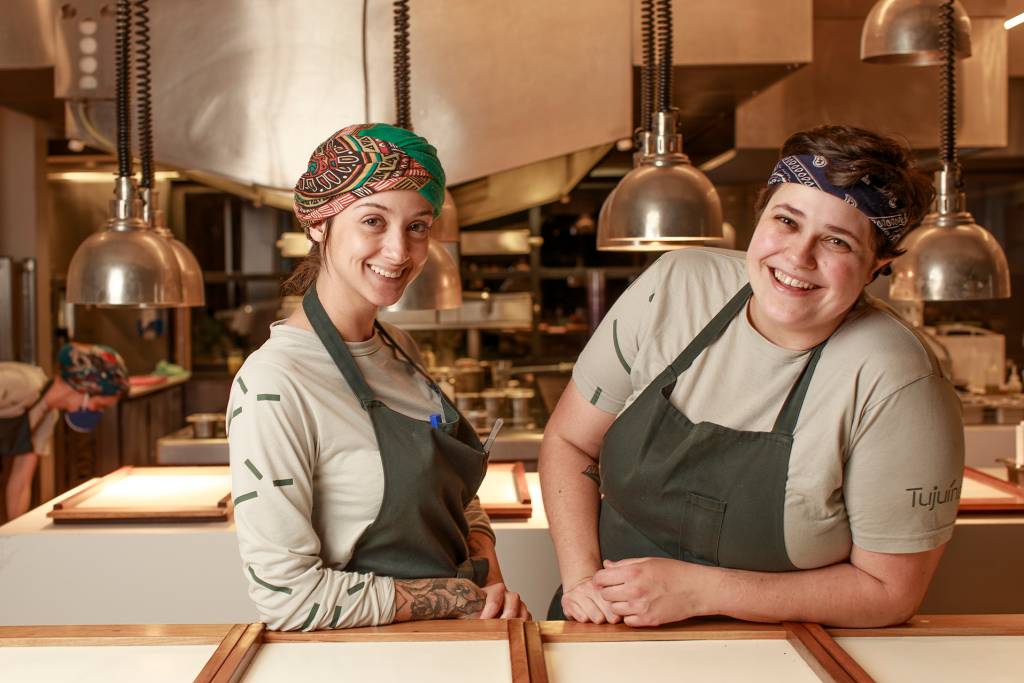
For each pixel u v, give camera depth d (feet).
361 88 10.89
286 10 10.82
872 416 4.43
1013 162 19.43
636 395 5.15
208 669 3.94
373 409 4.81
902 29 7.77
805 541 4.70
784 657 4.29
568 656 4.29
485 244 20.25
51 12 10.73
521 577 8.15
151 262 7.63
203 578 8.05
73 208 19.76
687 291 4.98
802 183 4.09
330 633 4.43
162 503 8.57
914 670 4.15
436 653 4.28
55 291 18.84
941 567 8.35
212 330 22.43
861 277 4.20
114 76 10.77
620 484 5.10
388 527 4.82
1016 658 4.27
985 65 13.30
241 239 22.82
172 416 20.43
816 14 13.71
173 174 20.54
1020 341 21.42
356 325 4.97
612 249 8.73
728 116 14.74
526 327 18.12
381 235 4.69
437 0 10.84
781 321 4.28
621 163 21.75
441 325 17.66
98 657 4.22
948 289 7.77
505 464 10.25
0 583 8.02
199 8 10.80
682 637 4.47
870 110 13.83
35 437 12.27
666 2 7.73
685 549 5.01
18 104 13.03
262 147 10.93
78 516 8.29
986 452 13.98
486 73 10.92
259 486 4.45
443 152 10.97
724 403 4.75
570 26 10.91
